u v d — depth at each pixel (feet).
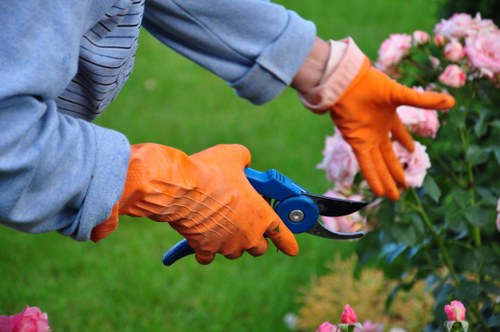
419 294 9.76
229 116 18.06
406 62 7.93
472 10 9.73
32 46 3.67
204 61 5.61
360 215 7.96
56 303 11.38
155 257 12.58
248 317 11.07
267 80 5.67
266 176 5.01
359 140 6.18
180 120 17.90
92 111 4.95
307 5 25.22
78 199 4.06
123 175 4.12
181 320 11.02
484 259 7.81
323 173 15.11
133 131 17.34
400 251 7.96
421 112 7.34
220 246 4.67
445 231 8.22
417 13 24.00
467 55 7.54
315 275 11.41
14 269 12.29
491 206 7.86
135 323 10.97
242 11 5.46
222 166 4.63
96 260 12.54
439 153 8.46
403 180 6.51
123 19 4.49
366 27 23.38
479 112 7.86
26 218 3.89
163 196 4.35
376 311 9.71
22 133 3.70
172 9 5.33
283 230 4.81
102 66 4.52
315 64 5.94
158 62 21.35
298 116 17.89
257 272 12.07
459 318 5.14
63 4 3.77
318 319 9.86
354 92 6.01
